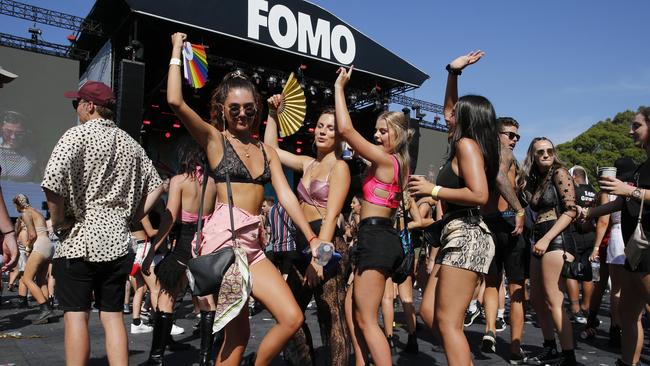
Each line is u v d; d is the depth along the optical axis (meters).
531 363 4.10
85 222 2.74
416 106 19.75
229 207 2.50
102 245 2.72
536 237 4.12
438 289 2.66
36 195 12.84
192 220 4.07
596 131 39.28
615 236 4.84
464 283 2.58
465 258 2.57
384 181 2.93
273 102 4.02
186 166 4.14
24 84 12.89
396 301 8.51
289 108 3.95
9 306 7.60
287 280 3.54
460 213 2.67
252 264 2.52
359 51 15.85
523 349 4.75
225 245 2.47
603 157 37.72
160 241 3.94
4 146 12.51
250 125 2.73
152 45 14.90
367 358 3.40
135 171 2.97
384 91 18.55
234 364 2.59
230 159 2.57
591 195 5.21
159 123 18.62
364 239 2.89
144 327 5.50
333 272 3.37
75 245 2.69
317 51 14.87
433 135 20.45
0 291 7.66
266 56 16.39
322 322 3.38
